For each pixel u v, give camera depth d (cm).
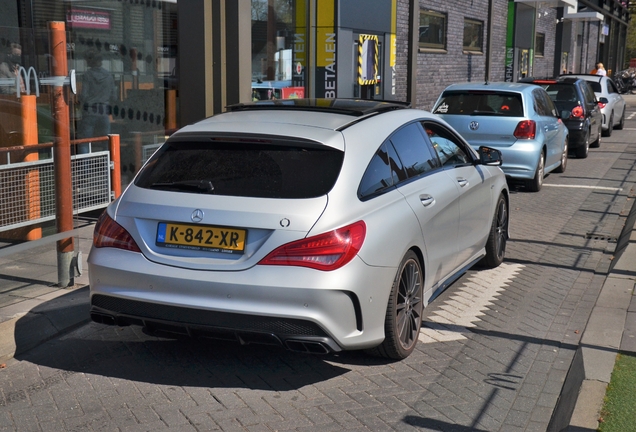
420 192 500
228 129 455
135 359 477
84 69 928
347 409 408
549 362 482
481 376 457
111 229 436
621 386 415
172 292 412
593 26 4206
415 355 488
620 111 2148
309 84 1324
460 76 2056
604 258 760
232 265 405
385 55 1509
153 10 957
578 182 1256
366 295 416
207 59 944
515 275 688
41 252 598
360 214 422
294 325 399
